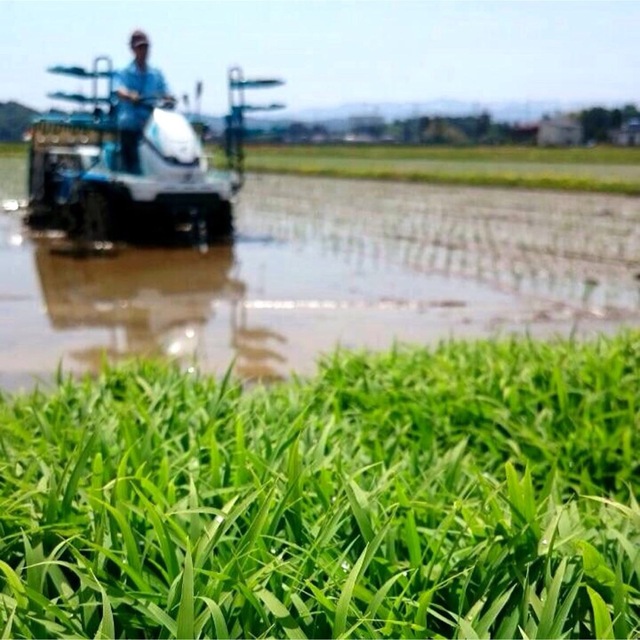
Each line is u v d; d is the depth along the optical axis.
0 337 5.11
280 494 1.77
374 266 8.14
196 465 2.09
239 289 6.77
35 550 1.56
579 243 10.00
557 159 39.72
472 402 2.94
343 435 2.51
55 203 9.49
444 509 1.96
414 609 1.48
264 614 1.41
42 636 1.44
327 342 5.09
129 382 3.06
